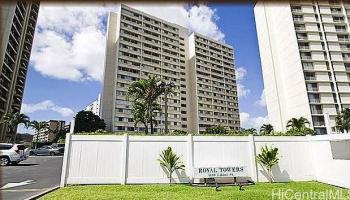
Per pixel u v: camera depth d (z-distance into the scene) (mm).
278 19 62250
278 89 60969
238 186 11984
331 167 12531
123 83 72375
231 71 102562
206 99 90938
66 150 12383
